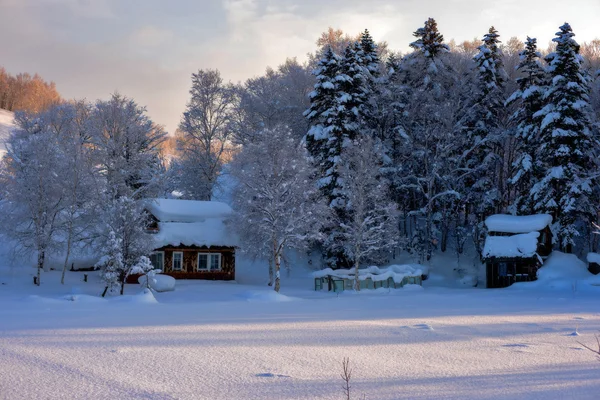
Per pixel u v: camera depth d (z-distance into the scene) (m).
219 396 8.29
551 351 13.01
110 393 8.37
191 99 62.03
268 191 39.00
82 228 44.38
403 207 58.38
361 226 42.72
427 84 54.47
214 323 18.59
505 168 63.09
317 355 12.08
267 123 60.59
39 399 7.93
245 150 40.38
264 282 48.81
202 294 36.97
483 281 50.72
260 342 14.00
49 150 42.94
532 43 52.41
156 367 10.49
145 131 48.31
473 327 17.89
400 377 9.82
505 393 8.65
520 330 17.14
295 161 39.81
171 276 44.03
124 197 35.25
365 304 29.08
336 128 48.22
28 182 40.53
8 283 39.25
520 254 46.44
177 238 46.44
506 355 12.36
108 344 13.36
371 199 46.75
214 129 62.22
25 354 11.77
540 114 47.78
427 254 52.69
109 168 44.41
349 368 10.60
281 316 21.53
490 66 54.06
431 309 25.44
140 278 40.69
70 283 40.66
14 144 47.50
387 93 54.62
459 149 55.88
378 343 14.04
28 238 40.53
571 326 18.28
